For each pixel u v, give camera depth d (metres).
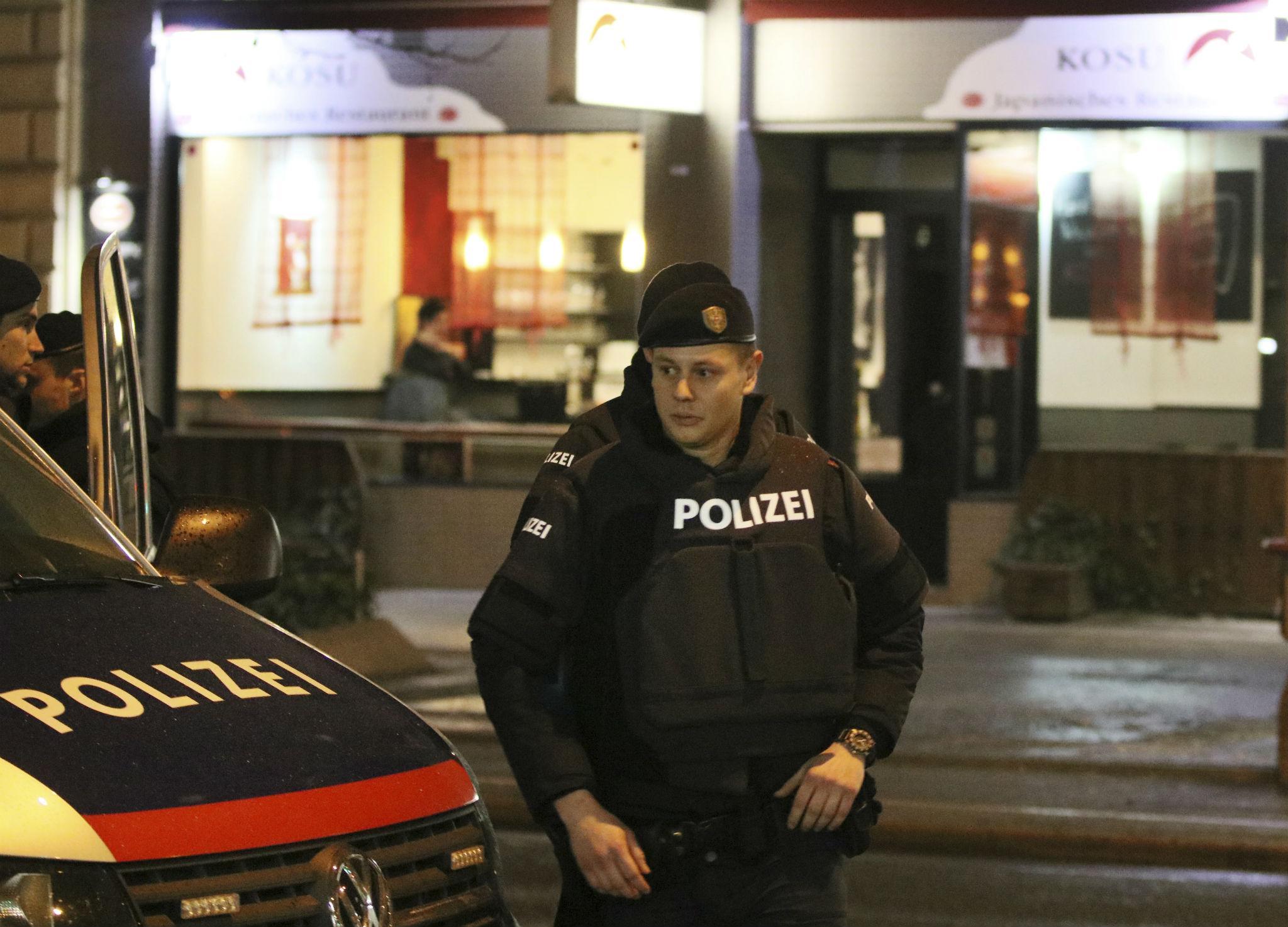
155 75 14.70
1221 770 8.62
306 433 15.07
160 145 14.80
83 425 5.08
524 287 14.74
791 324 14.67
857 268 14.78
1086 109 13.70
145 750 2.79
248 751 2.88
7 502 3.58
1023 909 6.94
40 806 2.60
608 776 3.49
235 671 3.13
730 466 3.53
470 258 14.81
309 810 2.83
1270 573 13.55
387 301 14.95
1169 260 14.17
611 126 14.36
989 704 10.17
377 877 2.83
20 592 3.23
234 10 14.62
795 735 3.48
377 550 14.84
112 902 2.57
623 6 13.01
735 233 13.69
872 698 3.55
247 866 2.72
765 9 13.57
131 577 3.52
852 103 13.82
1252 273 14.19
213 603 3.46
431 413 14.91
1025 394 14.23
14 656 2.94
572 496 3.50
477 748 9.23
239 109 14.76
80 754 2.72
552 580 3.47
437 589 14.80
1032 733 9.40
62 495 3.67
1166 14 13.50
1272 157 14.11
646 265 13.88
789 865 3.48
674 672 3.41
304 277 15.00
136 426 4.29
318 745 2.99
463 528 14.75
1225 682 10.92
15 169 14.65
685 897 3.46
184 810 2.70
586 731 3.52
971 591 14.05
